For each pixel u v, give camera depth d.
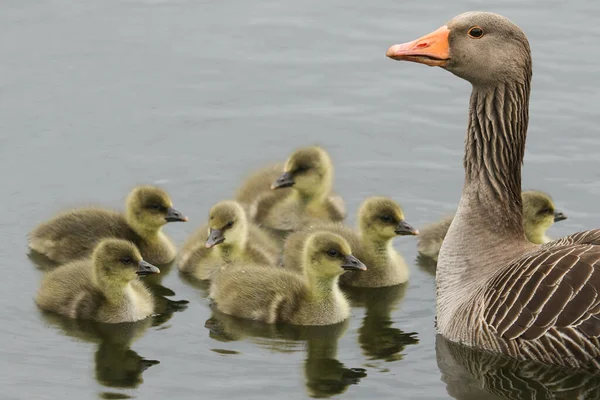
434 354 15.08
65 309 16.28
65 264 17.25
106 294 16.12
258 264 17.69
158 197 17.92
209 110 21.94
